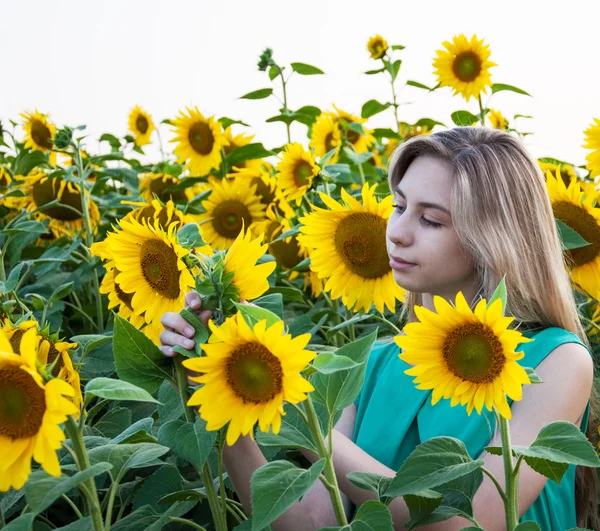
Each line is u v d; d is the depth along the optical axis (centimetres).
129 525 195
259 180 417
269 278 324
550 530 225
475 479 181
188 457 171
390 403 243
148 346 182
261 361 148
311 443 169
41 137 526
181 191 471
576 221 302
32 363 139
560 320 229
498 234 218
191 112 477
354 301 283
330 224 280
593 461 157
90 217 449
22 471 140
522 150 228
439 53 513
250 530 174
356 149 524
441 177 221
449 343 158
